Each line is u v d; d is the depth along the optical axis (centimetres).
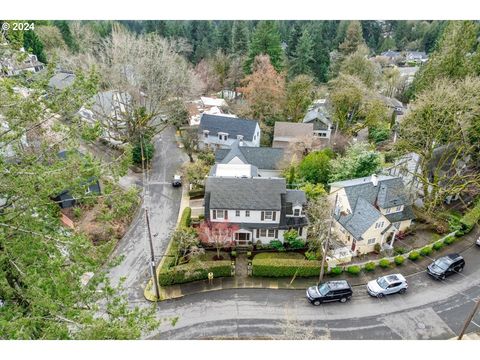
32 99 1379
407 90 7469
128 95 5012
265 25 6181
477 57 4172
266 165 4462
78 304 1344
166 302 2623
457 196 3912
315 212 3116
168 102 5159
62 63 4494
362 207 3161
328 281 2744
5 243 1258
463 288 2744
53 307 1074
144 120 4678
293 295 2686
